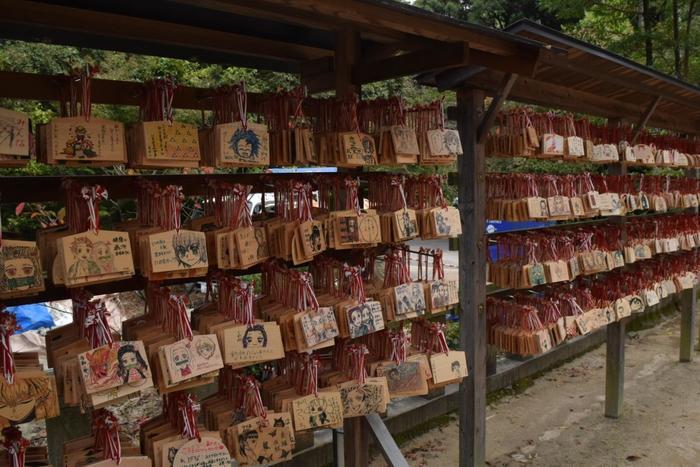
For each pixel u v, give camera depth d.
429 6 11.79
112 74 4.81
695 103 3.85
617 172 3.82
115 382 1.48
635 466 3.29
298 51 2.48
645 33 7.41
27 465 1.52
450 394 3.88
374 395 2.14
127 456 1.63
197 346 1.64
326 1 1.52
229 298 1.87
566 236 3.26
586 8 7.85
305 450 3.01
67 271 1.42
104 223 3.83
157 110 1.63
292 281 1.98
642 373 4.86
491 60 2.05
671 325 6.40
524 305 3.04
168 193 1.60
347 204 2.09
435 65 1.99
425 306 2.29
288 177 2.16
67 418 2.62
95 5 1.89
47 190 1.71
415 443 3.56
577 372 4.84
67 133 1.45
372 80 2.21
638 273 4.00
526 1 11.23
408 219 2.18
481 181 2.71
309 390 2.01
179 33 2.11
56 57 4.80
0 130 1.35
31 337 4.01
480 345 2.75
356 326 2.04
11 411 1.35
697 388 4.48
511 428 3.81
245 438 1.84
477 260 2.71
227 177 2.05
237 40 2.27
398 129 2.13
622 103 3.81
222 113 1.85
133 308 4.86
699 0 7.51
